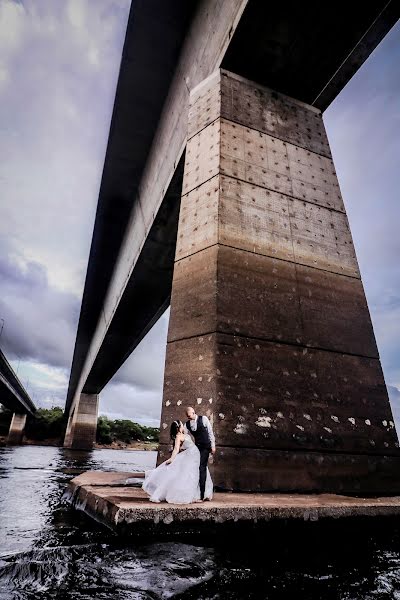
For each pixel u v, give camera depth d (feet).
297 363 18.07
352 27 24.39
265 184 22.29
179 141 33.55
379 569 8.55
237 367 16.62
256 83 26.78
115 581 7.38
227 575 7.73
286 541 10.36
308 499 13.21
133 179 52.39
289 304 19.40
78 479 18.58
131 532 9.50
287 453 15.85
